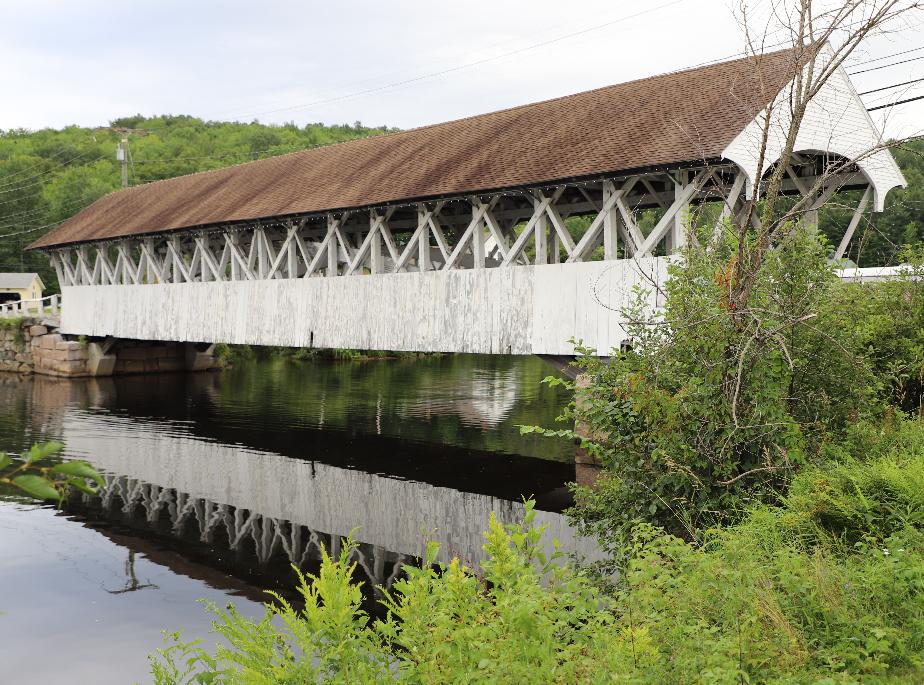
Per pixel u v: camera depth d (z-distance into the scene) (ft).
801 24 17.11
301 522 37.24
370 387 83.51
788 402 19.25
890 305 26.61
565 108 50.34
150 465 47.80
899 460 17.47
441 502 39.73
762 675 10.14
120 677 21.89
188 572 30.89
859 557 13.89
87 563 32.12
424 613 11.01
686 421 18.01
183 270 69.10
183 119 340.80
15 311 101.19
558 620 10.94
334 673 10.88
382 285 50.37
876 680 9.89
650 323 19.76
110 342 90.43
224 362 103.81
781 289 19.12
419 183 48.37
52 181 234.17
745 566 12.14
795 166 39.19
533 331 42.01
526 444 52.16
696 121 37.93
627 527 18.08
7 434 55.67
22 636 24.73
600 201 48.01
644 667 10.03
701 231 20.76
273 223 58.49
